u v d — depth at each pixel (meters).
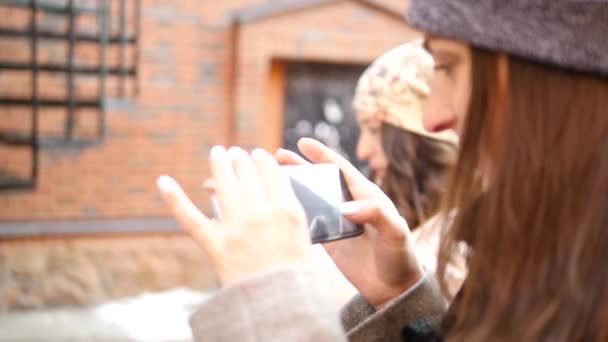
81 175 6.51
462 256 0.75
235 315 0.59
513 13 0.59
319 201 0.76
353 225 0.77
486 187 0.66
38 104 5.73
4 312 6.35
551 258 0.60
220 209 0.65
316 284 0.60
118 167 6.61
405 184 1.49
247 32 6.80
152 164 6.71
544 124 0.61
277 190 0.63
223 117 6.89
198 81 6.79
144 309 6.58
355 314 0.85
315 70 7.21
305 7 6.89
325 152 0.83
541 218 0.60
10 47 6.11
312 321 0.58
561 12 0.58
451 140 1.47
